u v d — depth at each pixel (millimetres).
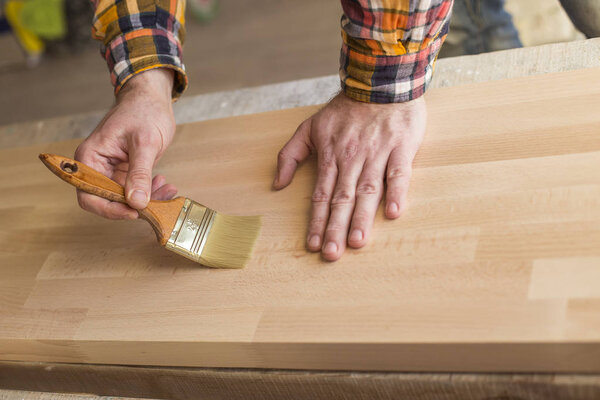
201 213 1090
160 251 1179
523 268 890
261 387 1007
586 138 1042
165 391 1090
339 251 1022
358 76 1142
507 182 1024
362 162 1122
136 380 1099
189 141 1408
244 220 1137
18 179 1511
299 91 1562
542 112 1125
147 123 1182
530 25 1819
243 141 1356
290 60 3949
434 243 981
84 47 4672
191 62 4230
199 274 1100
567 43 1357
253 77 3895
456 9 1828
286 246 1085
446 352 857
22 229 1353
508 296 863
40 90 4430
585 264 861
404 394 915
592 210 926
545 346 798
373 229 1047
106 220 1295
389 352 890
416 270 954
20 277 1235
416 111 1164
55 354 1123
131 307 1084
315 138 1201
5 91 4516
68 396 1004
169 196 1242
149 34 1270
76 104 4168
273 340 942
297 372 974
